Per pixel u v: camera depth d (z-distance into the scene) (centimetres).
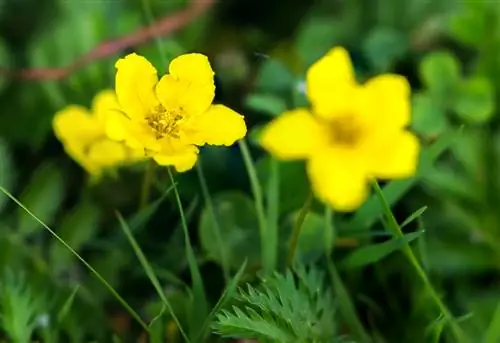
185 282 29
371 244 29
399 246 27
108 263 29
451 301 30
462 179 31
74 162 32
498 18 32
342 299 28
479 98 31
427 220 30
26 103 32
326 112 25
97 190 30
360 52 32
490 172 31
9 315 27
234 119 26
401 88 25
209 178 30
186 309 28
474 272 30
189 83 26
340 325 29
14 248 29
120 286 29
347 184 24
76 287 28
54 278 29
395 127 25
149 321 29
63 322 28
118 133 26
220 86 31
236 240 29
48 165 30
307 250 29
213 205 29
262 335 26
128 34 32
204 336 27
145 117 26
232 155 30
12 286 28
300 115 25
